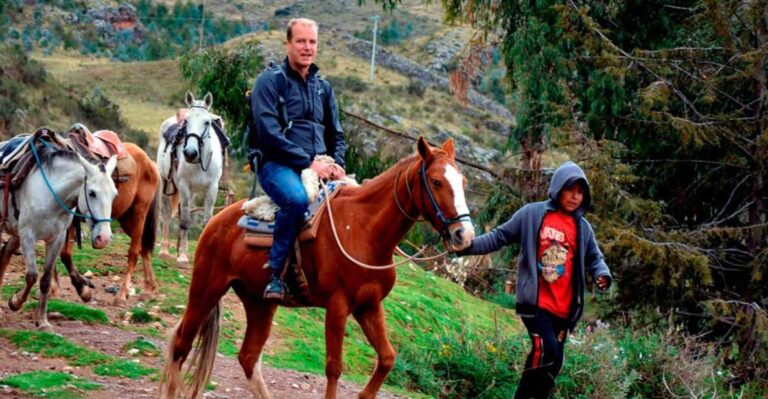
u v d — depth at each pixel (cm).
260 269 590
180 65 1986
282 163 594
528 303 600
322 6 14400
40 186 829
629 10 1723
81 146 878
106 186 836
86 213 830
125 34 11656
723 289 1520
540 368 595
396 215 563
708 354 1167
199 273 618
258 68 1956
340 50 7988
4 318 876
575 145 1478
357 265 561
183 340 619
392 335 1120
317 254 573
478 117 6038
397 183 562
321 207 580
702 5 1559
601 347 988
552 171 1672
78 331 862
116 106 4553
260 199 601
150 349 824
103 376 725
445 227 545
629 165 1552
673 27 1706
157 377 733
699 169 1633
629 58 1555
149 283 1073
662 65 1549
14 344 782
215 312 622
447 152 571
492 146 5131
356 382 900
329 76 6756
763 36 1539
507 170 1694
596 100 1560
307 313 1141
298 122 604
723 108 1591
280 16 14125
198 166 1258
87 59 9869
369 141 1898
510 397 955
